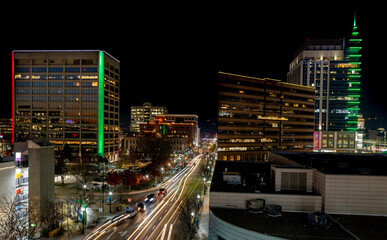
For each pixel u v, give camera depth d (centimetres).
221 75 14075
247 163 5806
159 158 10906
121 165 11350
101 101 12781
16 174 4509
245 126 14925
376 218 3117
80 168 9138
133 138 18025
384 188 3198
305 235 2634
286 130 16762
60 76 12888
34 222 4072
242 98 14750
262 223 2936
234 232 2820
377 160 5125
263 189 3703
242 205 3438
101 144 12794
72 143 12800
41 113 12888
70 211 5284
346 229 2761
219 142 14112
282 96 16488
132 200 6625
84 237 4278
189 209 5409
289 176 3638
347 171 3712
